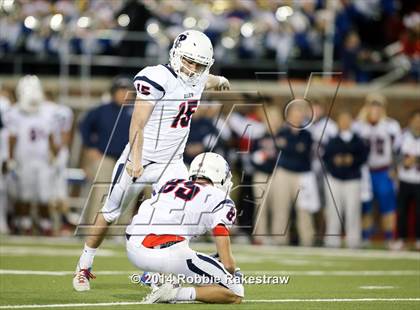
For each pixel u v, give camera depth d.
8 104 38.00
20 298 18.67
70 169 43.38
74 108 45.12
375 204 42.44
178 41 20.06
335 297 20.14
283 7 45.94
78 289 20.09
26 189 38.38
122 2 45.66
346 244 37.59
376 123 38.38
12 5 45.94
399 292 21.53
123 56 45.31
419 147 37.97
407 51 48.59
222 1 45.97
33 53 46.06
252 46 45.59
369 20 50.72
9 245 33.16
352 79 46.72
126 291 20.27
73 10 45.84
